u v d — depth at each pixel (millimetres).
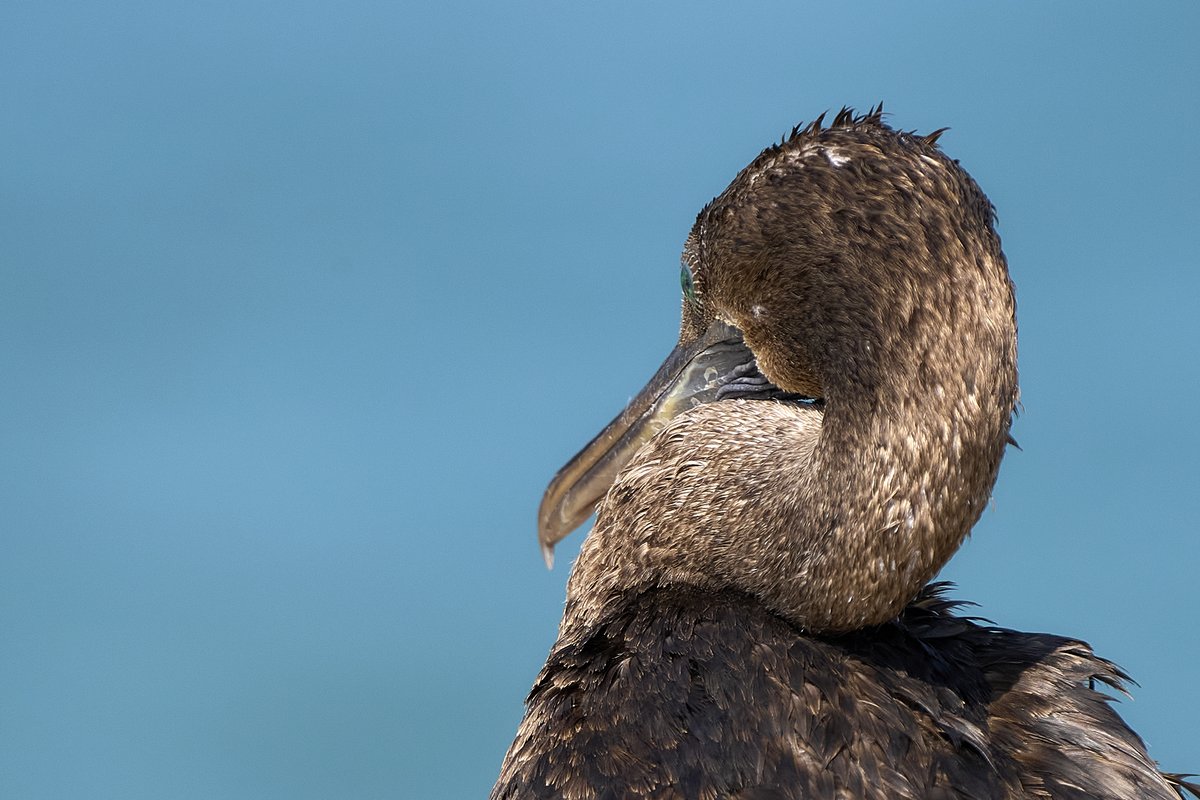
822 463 9680
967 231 9508
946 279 9391
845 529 9484
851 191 9727
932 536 9367
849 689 9422
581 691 9977
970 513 9453
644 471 10852
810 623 9781
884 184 9641
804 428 10594
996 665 10188
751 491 10227
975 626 10727
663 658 9812
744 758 9164
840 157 9852
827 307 9727
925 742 9172
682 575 10398
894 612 9648
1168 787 9656
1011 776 9125
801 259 9898
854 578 9508
